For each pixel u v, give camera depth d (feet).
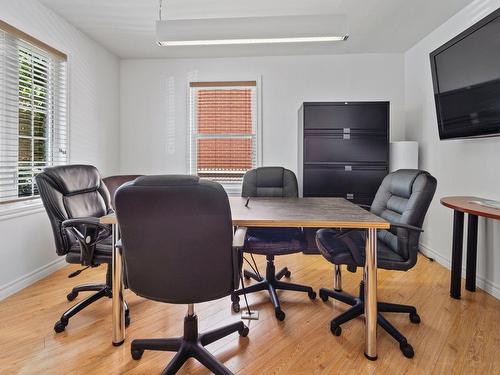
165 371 4.25
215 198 3.60
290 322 6.02
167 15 8.71
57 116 8.93
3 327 5.75
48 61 8.54
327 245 5.88
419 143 10.53
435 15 8.70
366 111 10.06
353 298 6.29
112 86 11.71
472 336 5.50
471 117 6.82
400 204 5.82
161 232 3.75
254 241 6.55
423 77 10.26
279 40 7.06
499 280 6.98
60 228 5.63
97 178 7.10
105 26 9.41
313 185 10.25
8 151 7.29
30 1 7.66
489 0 7.41
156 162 12.37
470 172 7.98
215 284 3.98
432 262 9.43
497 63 6.00
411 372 4.60
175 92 12.19
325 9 8.38
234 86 12.01
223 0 7.93
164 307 6.63
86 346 5.19
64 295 7.12
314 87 11.76
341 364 4.78
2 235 6.95
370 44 10.73
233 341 5.38
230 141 12.22
